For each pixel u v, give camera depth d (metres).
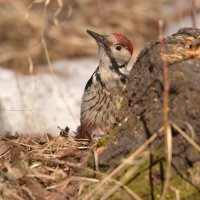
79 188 10.51
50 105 18.23
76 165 10.88
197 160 10.19
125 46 14.08
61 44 23.11
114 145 10.72
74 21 23.86
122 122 11.11
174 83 10.54
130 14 24.44
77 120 17.47
